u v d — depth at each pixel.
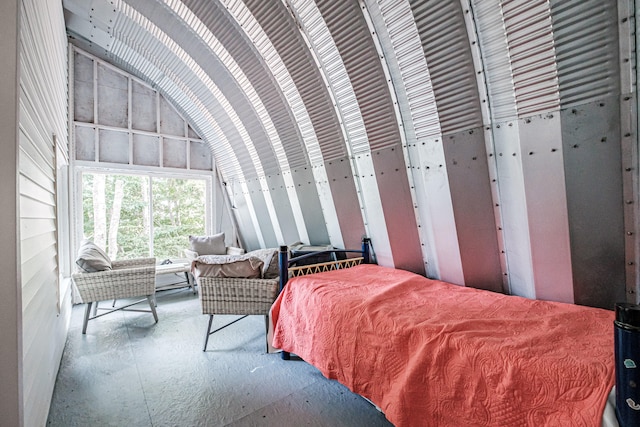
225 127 3.96
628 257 1.44
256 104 3.23
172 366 2.17
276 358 2.30
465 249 2.07
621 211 1.42
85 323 2.78
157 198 4.63
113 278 2.81
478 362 1.10
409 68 1.96
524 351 1.06
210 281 2.37
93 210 4.14
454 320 1.38
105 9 2.98
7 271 0.94
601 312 1.43
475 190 1.93
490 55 1.64
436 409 1.15
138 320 3.14
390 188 2.42
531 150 1.62
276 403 1.74
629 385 0.75
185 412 1.67
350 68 2.23
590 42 1.32
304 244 3.59
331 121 2.60
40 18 1.58
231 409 1.69
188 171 4.80
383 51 2.04
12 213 0.96
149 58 3.64
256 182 3.97
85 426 1.55
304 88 2.60
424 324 1.34
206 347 2.47
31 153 1.39
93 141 3.97
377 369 1.40
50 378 1.73
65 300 2.74
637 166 1.33
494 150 1.80
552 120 1.51
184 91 4.00
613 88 1.32
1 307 0.93
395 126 2.21
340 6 2.02
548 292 1.76
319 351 1.72
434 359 1.20
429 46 1.81
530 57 1.49
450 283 2.23
